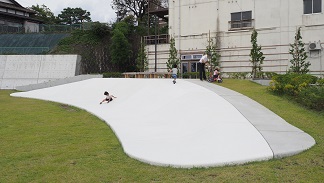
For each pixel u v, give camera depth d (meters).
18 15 43.28
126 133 9.12
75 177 5.82
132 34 33.47
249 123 8.55
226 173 5.59
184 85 15.43
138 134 8.97
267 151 6.41
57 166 6.46
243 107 10.46
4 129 10.44
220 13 25.67
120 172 5.98
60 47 35.44
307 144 6.88
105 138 8.87
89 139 8.80
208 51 25.34
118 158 6.87
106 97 16.25
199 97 12.27
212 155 6.45
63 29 41.97
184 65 27.38
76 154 7.30
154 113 12.01
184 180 5.42
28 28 43.53
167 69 27.28
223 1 25.53
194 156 6.47
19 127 10.74
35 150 7.77
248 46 24.45
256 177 5.37
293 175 5.42
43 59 33.06
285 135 7.56
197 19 26.77
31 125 11.09
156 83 17.25
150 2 31.39
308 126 8.80
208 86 14.71
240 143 7.02
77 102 16.80
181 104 12.03
